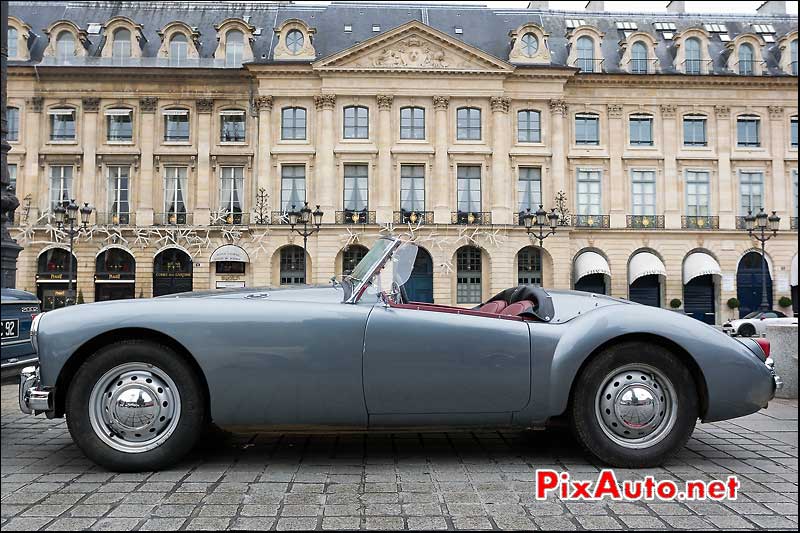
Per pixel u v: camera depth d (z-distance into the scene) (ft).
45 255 103.86
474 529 9.14
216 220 104.88
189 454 13.47
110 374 12.03
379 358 12.09
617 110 109.40
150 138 106.32
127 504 10.14
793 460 13.20
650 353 12.42
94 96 106.22
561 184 106.52
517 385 12.28
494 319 12.66
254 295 13.25
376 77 105.09
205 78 106.73
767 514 9.85
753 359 12.65
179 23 109.19
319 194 103.86
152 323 11.99
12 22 107.65
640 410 12.34
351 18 115.24
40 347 11.92
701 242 107.96
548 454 13.61
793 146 110.32
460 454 13.61
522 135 107.96
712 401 12.39
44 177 105.40
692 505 10.27
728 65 112.16
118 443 11.98
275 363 12.02
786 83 109.81
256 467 12.46
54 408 12.22
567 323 12.88
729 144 109.91
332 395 12.07
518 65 106.42
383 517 9.59
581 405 12.42
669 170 108.99
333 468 12.41
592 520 9.55
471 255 105.50
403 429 12.52
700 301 109.40
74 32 107.86
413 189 106.11
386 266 13.15
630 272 107.34
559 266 104.17
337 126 105.50
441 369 12.17
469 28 114.93
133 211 106.01
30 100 105.40
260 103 105.60
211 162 106.42
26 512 9.75
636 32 111.04
